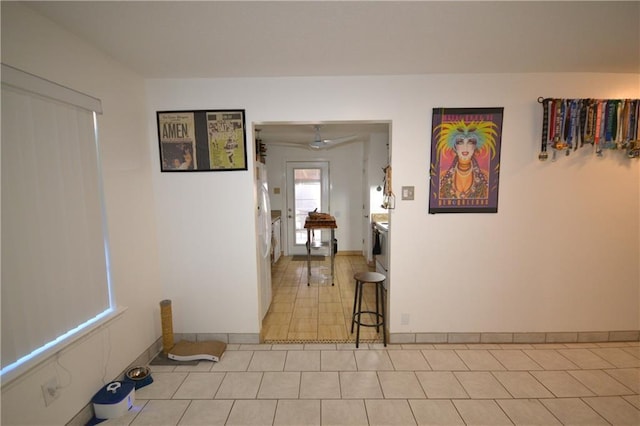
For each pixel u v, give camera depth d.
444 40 1.72
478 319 2.48
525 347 2.43
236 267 2.46
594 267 2.42
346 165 5.66
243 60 1.97
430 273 2.44
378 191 4.84
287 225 5.78
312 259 5.50
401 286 2.46
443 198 2.37
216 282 2.47
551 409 1.76
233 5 1.35
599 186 2.34
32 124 1.36
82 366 1.63
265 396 1.88
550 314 2.47
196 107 2.31
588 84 2.26
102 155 1.80
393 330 2.50
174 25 1.53
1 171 1.23
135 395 1.88
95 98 1.72
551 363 2.21
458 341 2.50
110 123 1.88
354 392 1.91
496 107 2.28
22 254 1.31
